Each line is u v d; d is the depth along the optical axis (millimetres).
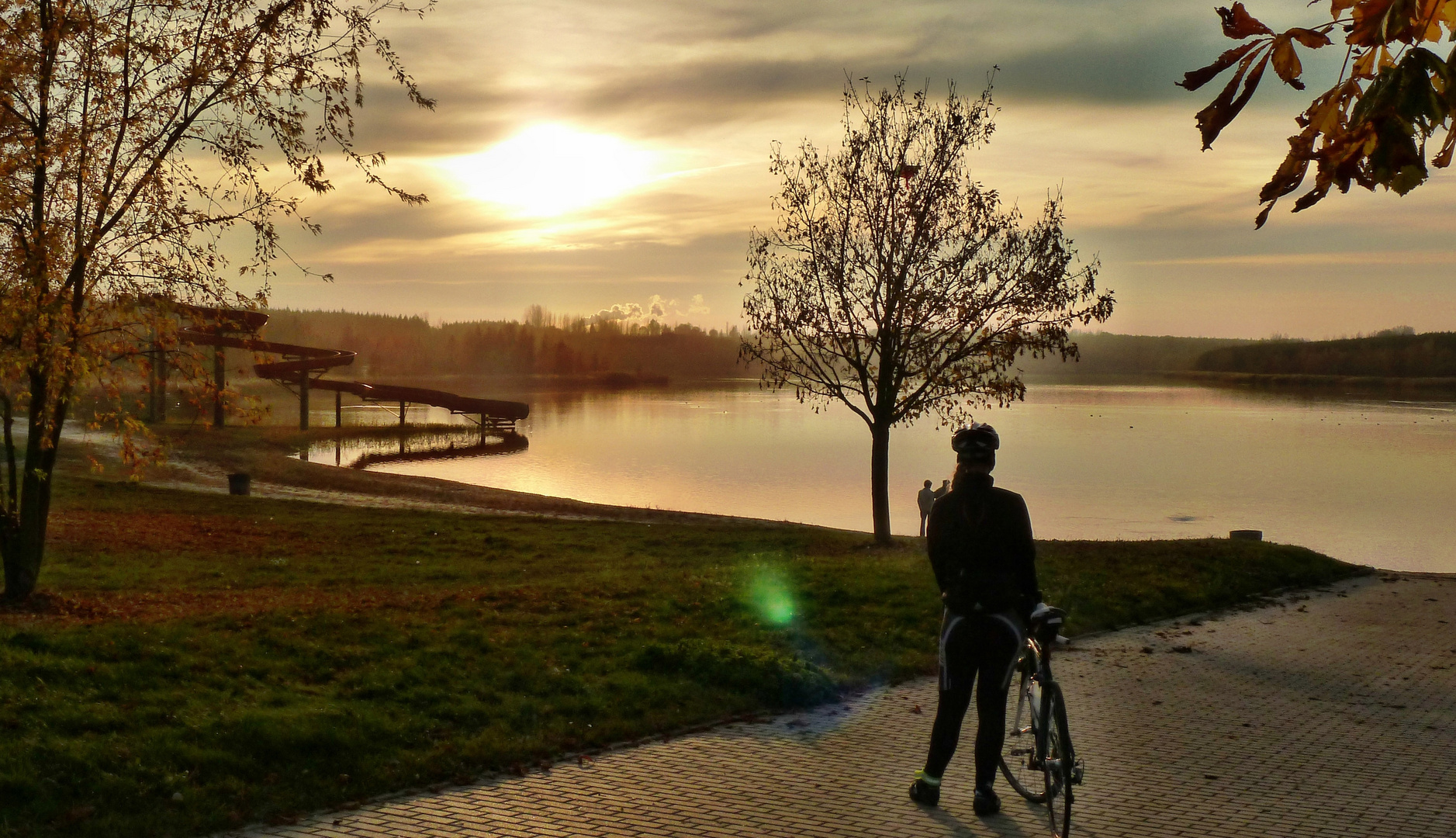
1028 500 60750
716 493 61031
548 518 32938
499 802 6852
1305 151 2373
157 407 78000
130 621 11805
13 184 12703
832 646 11297
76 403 13727
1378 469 80438
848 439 105625
